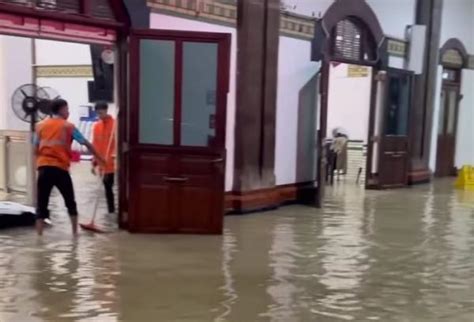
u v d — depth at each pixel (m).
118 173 7.08
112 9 6.85
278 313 4.35
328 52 9.80
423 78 12.32
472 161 14.70
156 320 4.15
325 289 4.96
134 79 6.77
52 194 9.45
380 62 11.02
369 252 6.25
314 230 7.33
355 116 13.09
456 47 13.58
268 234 7.05
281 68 9.02
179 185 6.84
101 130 7.95
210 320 4.18
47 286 4.82
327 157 11.43
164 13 7.35
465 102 14.24
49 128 6.54
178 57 6.77
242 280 5.14
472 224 7.91
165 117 6.83
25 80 12.32
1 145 8.61
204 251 6.12
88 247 6.14
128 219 6.90
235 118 8.30
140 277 5.14
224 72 6.78
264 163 8.66
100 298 4.57
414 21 12.16
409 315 4.39
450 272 5.56
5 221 6.95
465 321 4.30
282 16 8.91
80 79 15.19
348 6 10.09
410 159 12.12
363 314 4.39
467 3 13.82
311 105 9.68
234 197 8.34
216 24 8.00
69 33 6.50
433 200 10.05
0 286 4.79
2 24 5.97
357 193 10.75
